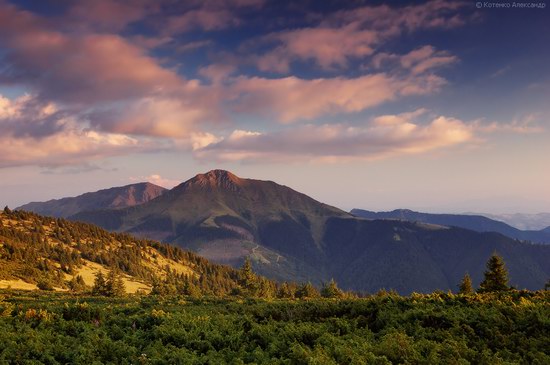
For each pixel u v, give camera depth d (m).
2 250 142.62
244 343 15.23
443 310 17.62
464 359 12.05
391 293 21.73
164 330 16.36
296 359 12.80
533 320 15.65
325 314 19.61
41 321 17.27
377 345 13.59
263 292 95.81
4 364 12.76
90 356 13.49
